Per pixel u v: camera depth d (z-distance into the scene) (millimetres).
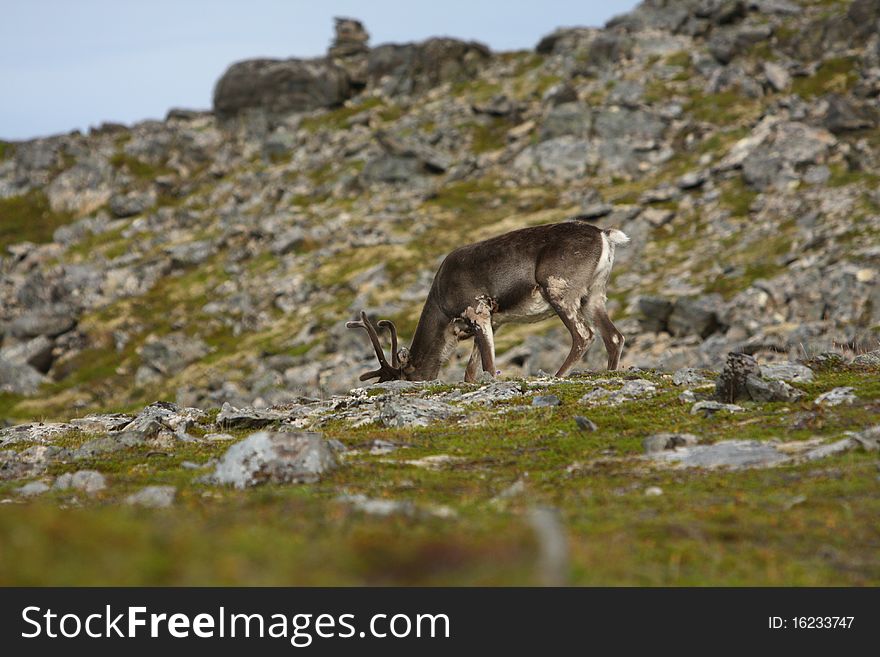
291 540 20984
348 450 35875
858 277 130500
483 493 29031
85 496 30500
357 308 164375
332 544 20781
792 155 175000
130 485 31969
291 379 143875
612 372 49531
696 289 144875
